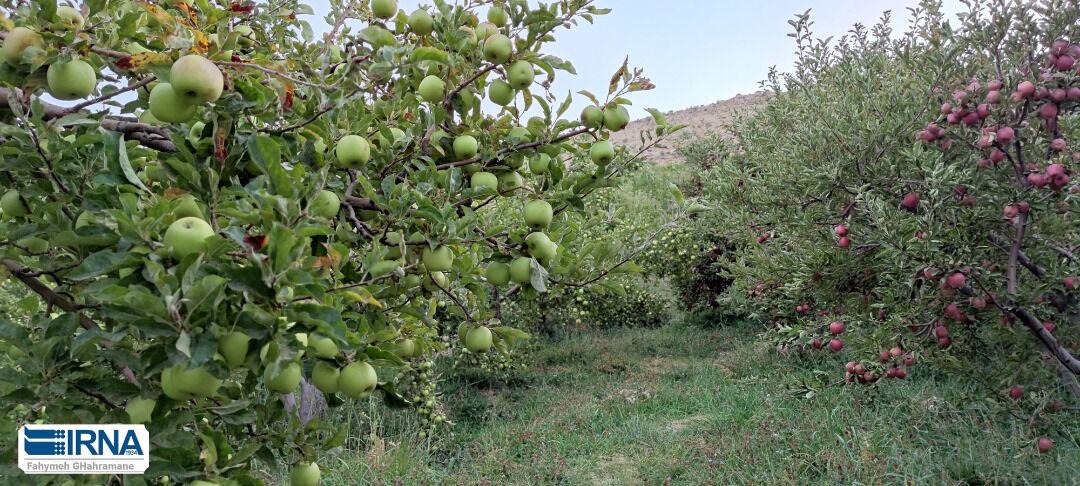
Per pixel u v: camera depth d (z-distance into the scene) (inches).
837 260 205.3
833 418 240.7
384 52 87.2
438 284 103.3
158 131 83.7
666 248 439.5
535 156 109.2
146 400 68.1
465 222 95.0
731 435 246.7
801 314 254.7
